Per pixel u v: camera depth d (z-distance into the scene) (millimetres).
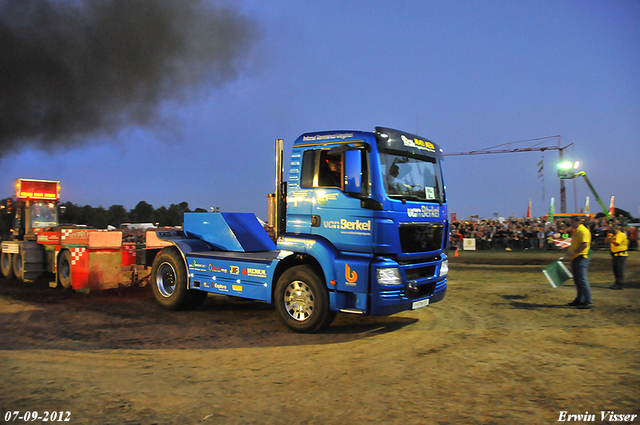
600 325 6801
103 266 10453
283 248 6875
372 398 4004
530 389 4148
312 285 6477
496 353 5344
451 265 17500
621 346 5594
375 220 6105
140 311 8445
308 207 6770
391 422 3498
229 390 4238
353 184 6059
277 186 7469
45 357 5352
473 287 11055
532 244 23297
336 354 5473
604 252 19688
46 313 8117
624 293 9859
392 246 6137
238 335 6574
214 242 8531
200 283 8086
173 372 4793
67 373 4742
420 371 4734
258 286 7223
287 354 5504
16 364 5059
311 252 6574
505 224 26688
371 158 6195
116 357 5367
